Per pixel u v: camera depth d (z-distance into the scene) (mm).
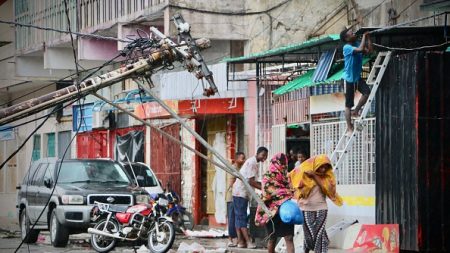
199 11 29844
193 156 32844
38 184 27734
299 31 29359
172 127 34500
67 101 17234
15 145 48562
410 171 18344
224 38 29969
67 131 43438
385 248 18875
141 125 36906
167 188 31484
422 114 18125
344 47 19812
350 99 20031
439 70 18203
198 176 32906
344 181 20906
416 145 18125
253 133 28750
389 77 19062
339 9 28609
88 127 40562
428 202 18156
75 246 26672
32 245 27344
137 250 24219
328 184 17812
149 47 17750
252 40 30031
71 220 25672
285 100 25859
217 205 31859
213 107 29453
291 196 18141
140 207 23438
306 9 29234
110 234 23562
